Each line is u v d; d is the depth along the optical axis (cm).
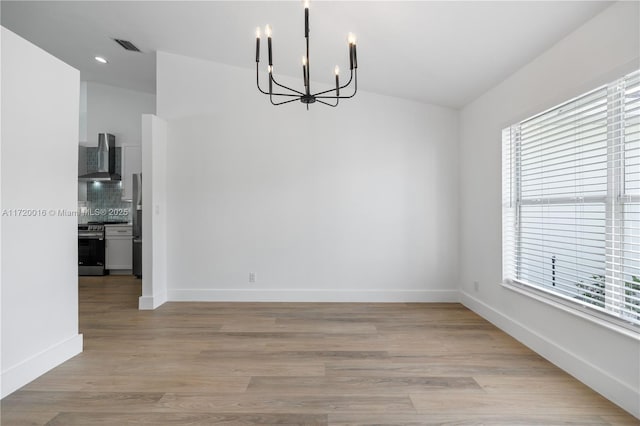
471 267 396
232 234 436
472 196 392
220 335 315
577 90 231
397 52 323
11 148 218
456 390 217
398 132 431
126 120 647
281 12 302
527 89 289
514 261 324
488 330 328
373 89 421
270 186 434
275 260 435
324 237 433
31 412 192
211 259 436
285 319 362
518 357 267
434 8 246
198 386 222
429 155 430
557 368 248
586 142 242
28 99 229
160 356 269
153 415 190
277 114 435
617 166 212
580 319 230
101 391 215
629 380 193
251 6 305
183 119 436
